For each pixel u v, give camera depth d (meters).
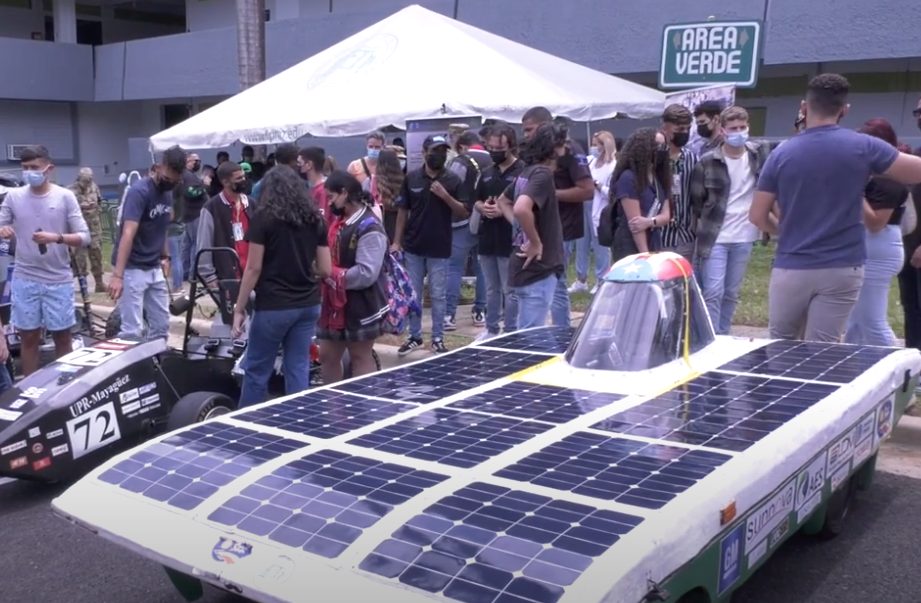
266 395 6.05
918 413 6.12
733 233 7.11
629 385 4.20
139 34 31.75
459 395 4.27
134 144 25.95
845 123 15.28
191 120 11.95
